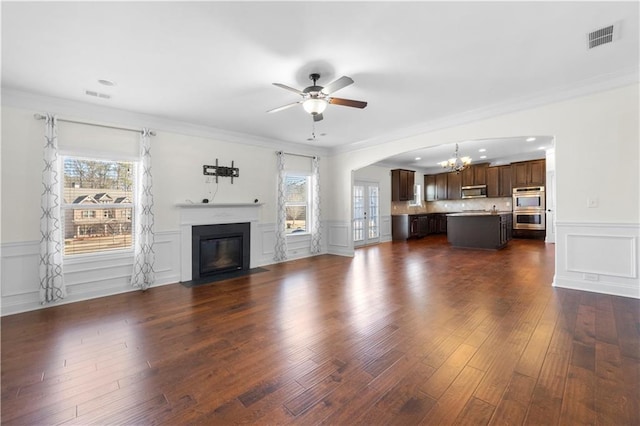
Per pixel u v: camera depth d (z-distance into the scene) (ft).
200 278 15.07
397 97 11.99
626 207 10.75
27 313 10.28
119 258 12.85
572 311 9.61
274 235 18.98
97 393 5.84
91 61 8.68
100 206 12.49
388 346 7.57
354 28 7.31
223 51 8.26
